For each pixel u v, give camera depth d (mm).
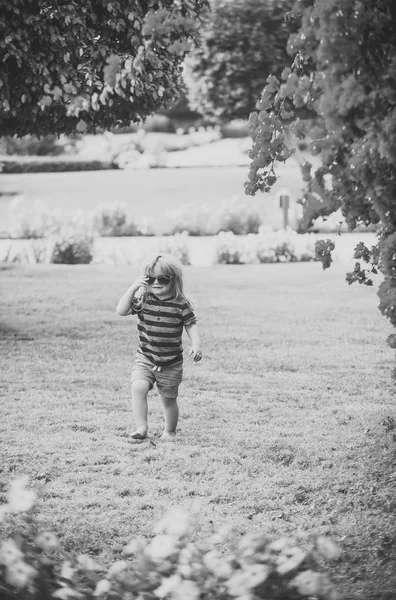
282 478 6184
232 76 31922
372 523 5328
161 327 7039
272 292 15109
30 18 9266
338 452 6777
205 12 10156
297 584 3607
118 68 4977
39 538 4086
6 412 7832
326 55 4227
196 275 17078
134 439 7070
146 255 19250
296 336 11578
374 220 4805
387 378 9352
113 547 4938
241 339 11367
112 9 9594
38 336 11383
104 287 15328
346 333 11789
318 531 5176
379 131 4219
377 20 4234
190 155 44750
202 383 9055
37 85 9461
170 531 3910
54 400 8266
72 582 3740
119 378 9219
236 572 3611
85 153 43844
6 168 39750
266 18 31141
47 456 6621
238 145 45531
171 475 6227
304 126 4695
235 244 19547
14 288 15086
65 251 19156
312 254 19750
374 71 4266
